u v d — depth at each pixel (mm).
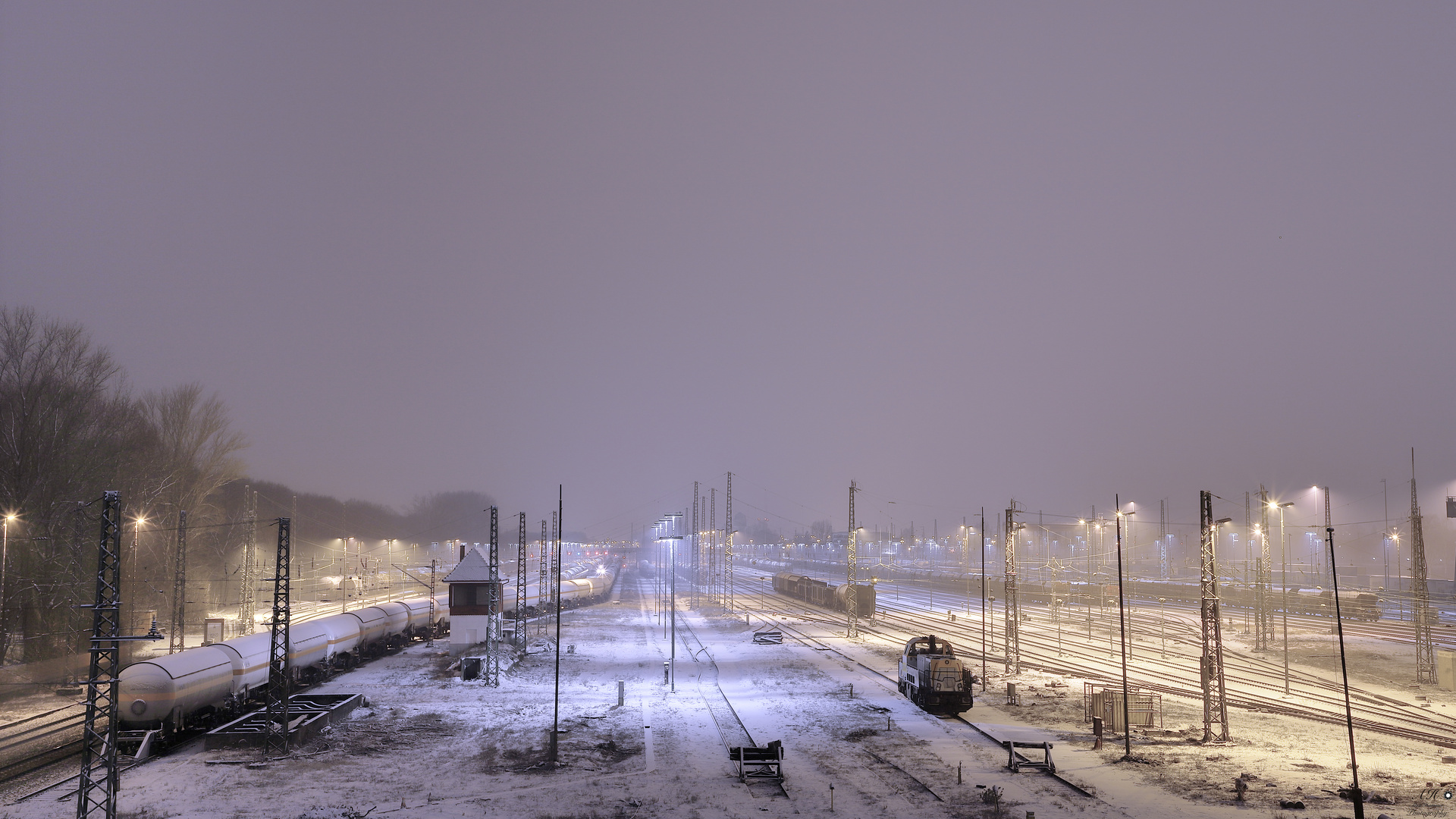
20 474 72562
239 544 132500
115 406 89688
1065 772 42562
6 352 75312
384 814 36312
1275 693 63938
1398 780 40906
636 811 36969
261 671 56219
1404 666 75312
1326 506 62594
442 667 74875
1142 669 75500
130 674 46250
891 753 46688
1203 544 50781
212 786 39625
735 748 43594
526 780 41344
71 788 38656
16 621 72688
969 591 164250
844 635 101875
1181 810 36500
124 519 87438
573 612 129000
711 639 99000
